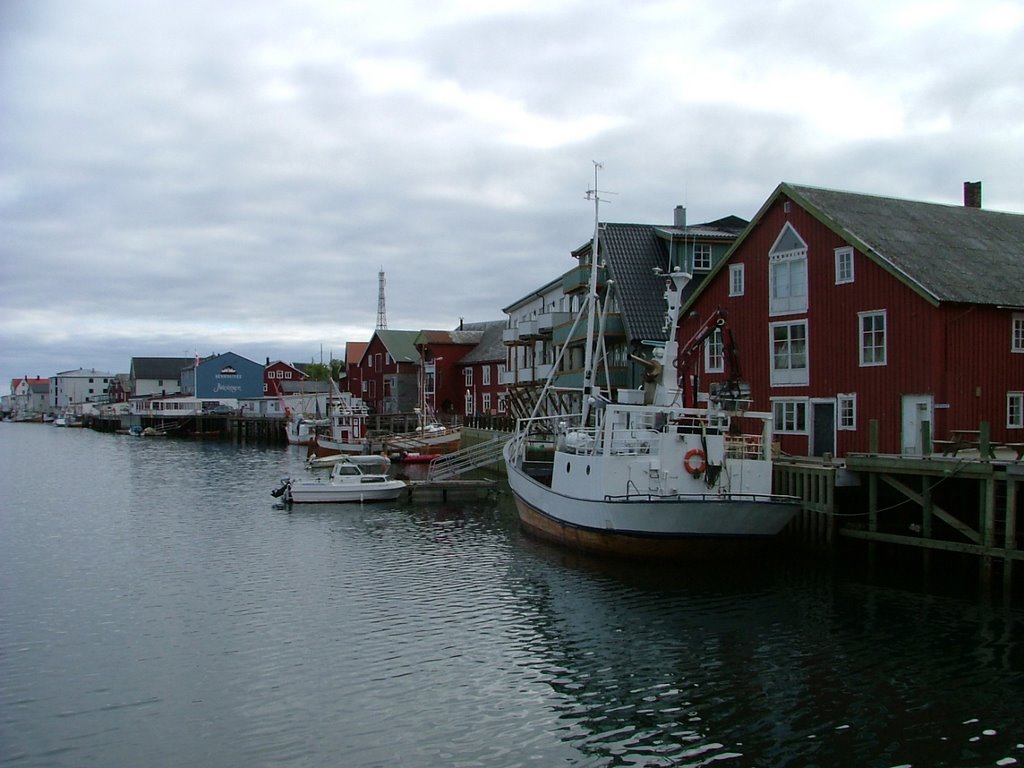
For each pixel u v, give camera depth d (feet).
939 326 77.00
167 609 61.57
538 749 38.14
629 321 124.16
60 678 47.44
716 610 59.16
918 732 39.24
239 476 159.22
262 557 79.97
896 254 83.15
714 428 73.10
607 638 53.42
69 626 57.52
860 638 52.21
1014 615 55.62
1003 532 60.23
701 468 71.87
